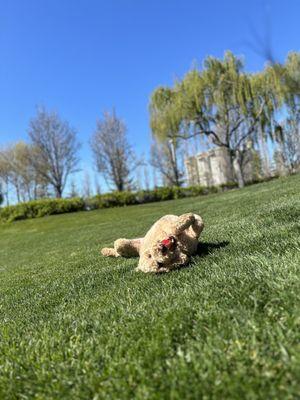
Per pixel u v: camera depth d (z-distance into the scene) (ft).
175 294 5.63
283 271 5.21
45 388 3.63
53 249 22.56
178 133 68.44
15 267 16.96
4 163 107.45
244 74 64.13
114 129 95.45
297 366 2.96
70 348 4.43
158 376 3.34
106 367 3.76
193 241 8.38
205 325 4.14
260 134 68.64
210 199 39.65
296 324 3.62
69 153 98.58
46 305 7.61
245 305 4.42
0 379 3.99
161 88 67.15
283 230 8.28
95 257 14.05
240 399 2.81
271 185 33.47
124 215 46.96
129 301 6.01
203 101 65.16
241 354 3.39
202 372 3.23
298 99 65.62
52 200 67.62
